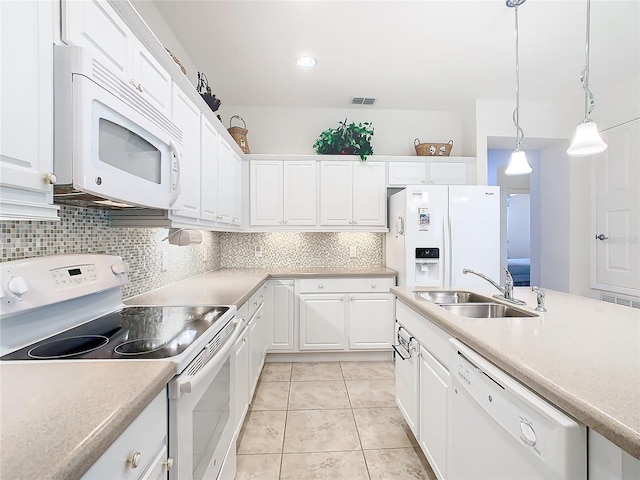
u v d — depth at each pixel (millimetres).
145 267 1915
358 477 1584
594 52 2461
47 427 543
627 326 1186
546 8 1974
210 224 2221
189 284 2258
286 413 2152
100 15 1013
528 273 5637
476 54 2480
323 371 2842
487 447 993
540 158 3787
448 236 2773
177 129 1468
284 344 3004
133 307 1504
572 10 1991
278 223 3193
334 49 2412
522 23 2115
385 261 3479
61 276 1110
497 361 911
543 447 715
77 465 475
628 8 1976
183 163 1675
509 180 4859
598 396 666
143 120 1128
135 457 670
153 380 742
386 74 2793
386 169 3236
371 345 3027
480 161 3264
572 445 660
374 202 3229
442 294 1975
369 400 2330
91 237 1434
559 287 3510
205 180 2043
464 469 1144
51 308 1096
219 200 2363
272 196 3195
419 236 2793
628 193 2795
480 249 2814
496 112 3303
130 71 1190
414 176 3238
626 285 2812
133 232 1780
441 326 1329
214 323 1248
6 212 711
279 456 1732
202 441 1068
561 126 3342
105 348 970
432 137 3602
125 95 1038
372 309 3025
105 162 947
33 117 758
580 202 3312
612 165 2945
